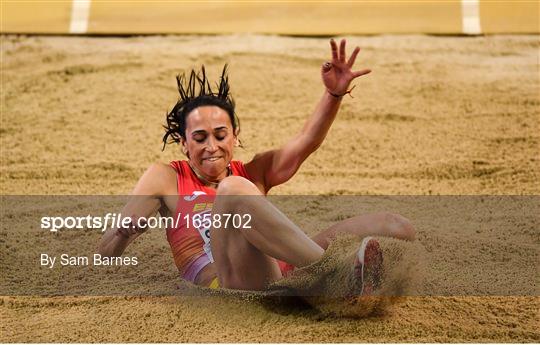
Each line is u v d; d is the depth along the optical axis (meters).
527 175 10.29
